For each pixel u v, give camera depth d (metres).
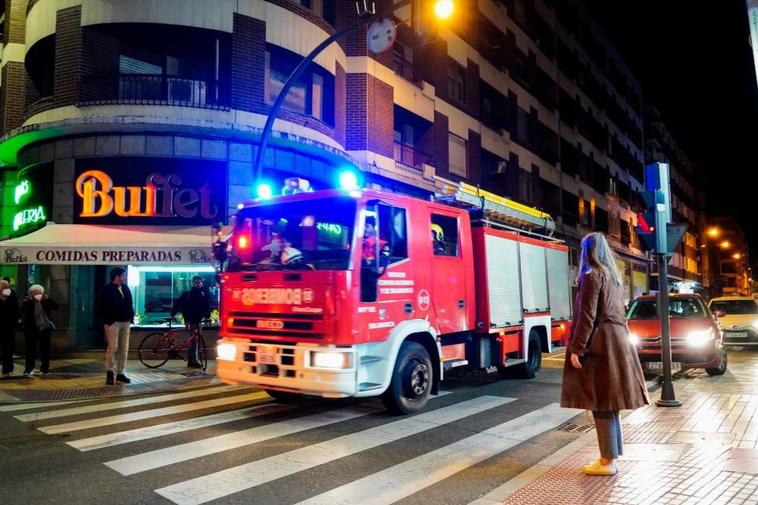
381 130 18.09
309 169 15.58
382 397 6.89
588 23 38.84
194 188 13.90
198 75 14.88
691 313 11.53
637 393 4.30
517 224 10.48
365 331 6.30
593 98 39.38
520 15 29.72
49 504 4.01
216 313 13.97
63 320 13.40
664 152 56.09
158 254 11.95
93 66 13.80
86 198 13.51
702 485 4.02
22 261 11.77
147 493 4.24
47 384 9.55
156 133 13.63
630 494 3.94
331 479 4.62
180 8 13.80
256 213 7.16
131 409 7.43
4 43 17.06
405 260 7.08
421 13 14.85
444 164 21.55
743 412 6.70
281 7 15.05
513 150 27.12
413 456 5.28
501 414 7.14
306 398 8.09
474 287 8.62
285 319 6.47
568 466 4.77
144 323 13.73
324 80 16.59
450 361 8.13
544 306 10.68
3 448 5.48
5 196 16.80
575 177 34.81
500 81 26.53
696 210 73.00
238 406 7.59
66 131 13.58
